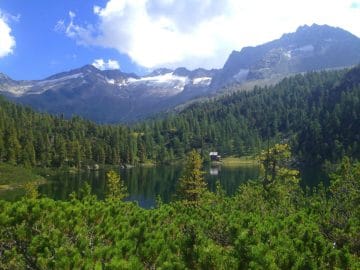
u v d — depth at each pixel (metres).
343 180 33.31
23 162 141.50
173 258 13.41
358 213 24.48
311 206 28.70
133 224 17.80
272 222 19.77
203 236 16.78
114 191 59.50
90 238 14.62
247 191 41.12
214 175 137.88
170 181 126.06
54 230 13.82
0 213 14.50
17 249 13.72
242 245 13.85
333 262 14.77
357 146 146.75
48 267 11.94
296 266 13.40
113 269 10.85
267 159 53.22
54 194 96.25
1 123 151.38
